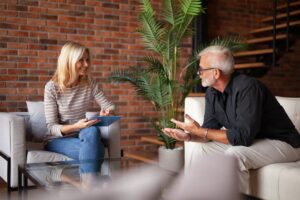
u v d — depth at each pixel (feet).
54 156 8.19
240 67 15.99
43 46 13.25
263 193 6.49
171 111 11.59
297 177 5.88
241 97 6.61
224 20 17.93
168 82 11.18
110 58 14.51
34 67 13.12
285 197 6.07
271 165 6.48
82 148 7.53
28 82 13.04
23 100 12.97
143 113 15.23
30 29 13.02
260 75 16.89
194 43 16.12
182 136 6.88
